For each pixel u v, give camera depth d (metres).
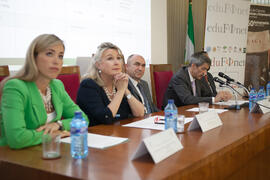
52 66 1.56
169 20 4.98
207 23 4.93
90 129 1.79
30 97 1.55
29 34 2.99
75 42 3.44
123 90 2.11
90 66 2.22
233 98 3.45
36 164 1.13
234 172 1.52
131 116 2.34
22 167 1.12
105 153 1.27
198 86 3.42
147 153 1.25
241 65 5.36
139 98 2.74
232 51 5.21
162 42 4.78
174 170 1.06
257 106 2.43
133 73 2.92
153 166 1.10
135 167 1.09
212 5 4.94
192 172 1.13
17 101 1.46
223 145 1.41
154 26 4.60
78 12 3.46
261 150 1.86
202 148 1.36
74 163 1.14
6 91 1.47
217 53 5.04
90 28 3.60
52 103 1.74
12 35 2.86
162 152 1.20
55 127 1.60
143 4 4.34
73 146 1.21
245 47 5.38
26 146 1.38
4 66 2.00
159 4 4.66
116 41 3.95
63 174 1.02
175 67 5.16
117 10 3.94
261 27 5.91
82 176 1.00
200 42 5.42
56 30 3.24
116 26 3.94
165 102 3.32
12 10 2.85
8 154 1.27
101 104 2.09
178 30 5.13
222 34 5.08
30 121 1.56
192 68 3.30
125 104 2.32
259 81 6.00
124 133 1.67
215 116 1.90
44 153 1.21
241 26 5.30
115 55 2.15
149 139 1.18
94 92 2.12
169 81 3.45
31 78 1.56
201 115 1.78
